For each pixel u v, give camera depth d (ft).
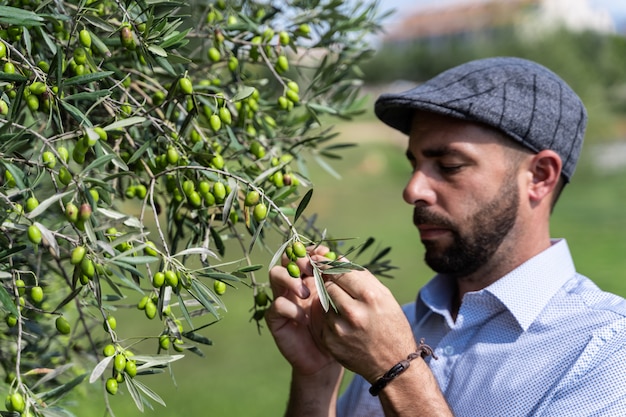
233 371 21.57
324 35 6.13
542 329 5.61
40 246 4.92
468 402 5.69
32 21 4.05
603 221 41.86
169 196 5.59
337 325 5.23
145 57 4.64
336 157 6.44
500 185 5.81
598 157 71.92
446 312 6.36
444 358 6.02
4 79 4.14
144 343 21.79
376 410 6.63
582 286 5.83
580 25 140.26
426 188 5.91
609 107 116.06
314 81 5.89
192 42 5.99
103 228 4.26
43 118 5.38
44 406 4.12
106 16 4.97
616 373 5.18
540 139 5.80
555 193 6.18
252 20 5.92
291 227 4.58
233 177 4.66
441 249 6.00
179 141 4.85
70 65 4.65
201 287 4.36
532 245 6.02
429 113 5.92
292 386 6.63
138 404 4.29
